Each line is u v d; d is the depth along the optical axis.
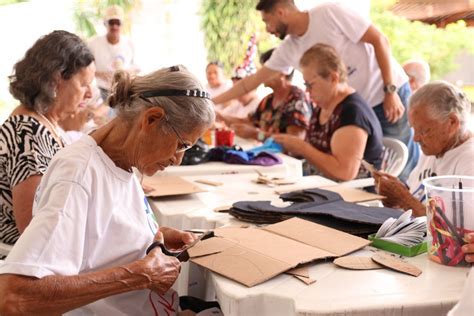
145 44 5.78
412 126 1.96
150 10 5.72
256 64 5.49
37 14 5.29
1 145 1.58
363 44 3.30
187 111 1.16
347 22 3.25
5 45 5.12
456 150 1.91
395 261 1.28
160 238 1.29
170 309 1.37
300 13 3.36
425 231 1.41
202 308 1.51
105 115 2.58
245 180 2.40
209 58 5.66
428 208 1.30
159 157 1.20
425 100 1.89
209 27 5.50
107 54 5.02
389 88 3.27
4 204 1.62
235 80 5.21
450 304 1.08
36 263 1.01
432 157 2.10
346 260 1.29
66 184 1.09
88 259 1.14
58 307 1.02
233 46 5.45
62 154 1.16
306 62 2.81
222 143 3.12
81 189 1.10
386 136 3.37
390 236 1.42
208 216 1.76
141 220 1.25
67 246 1.06
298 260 1.25
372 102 3.37
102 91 3.38
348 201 1.86
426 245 1.37
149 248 1.23
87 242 1.14
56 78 1.63
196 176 2.50
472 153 1.86
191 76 1.19
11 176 1.56
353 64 3.32
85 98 1.77
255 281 1.16
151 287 1.16
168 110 1.15
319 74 2.76
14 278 1.00
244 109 4.46
